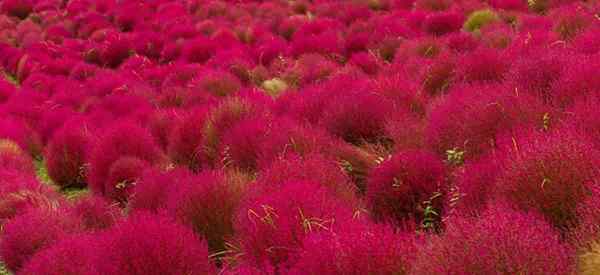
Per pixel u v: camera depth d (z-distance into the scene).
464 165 4.71
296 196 4.43
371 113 6.57
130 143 7.76
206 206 5.17
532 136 4.40
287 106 8.34
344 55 11.95
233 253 4.80
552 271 3.08
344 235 3.79
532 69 6.05
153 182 6.23
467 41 9.91
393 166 4.88
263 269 4.05
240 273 4.02
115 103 10.66
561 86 5.53
